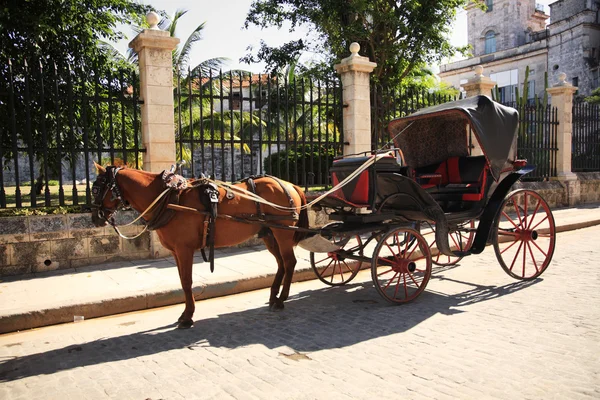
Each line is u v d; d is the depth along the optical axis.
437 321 5.23
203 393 3.65
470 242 8.52
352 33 14.78
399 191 6.15
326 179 10.09
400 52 15.69
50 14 9.96
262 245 9.59
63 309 5.64
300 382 3.79
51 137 10.09
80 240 7.73
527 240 6.98
